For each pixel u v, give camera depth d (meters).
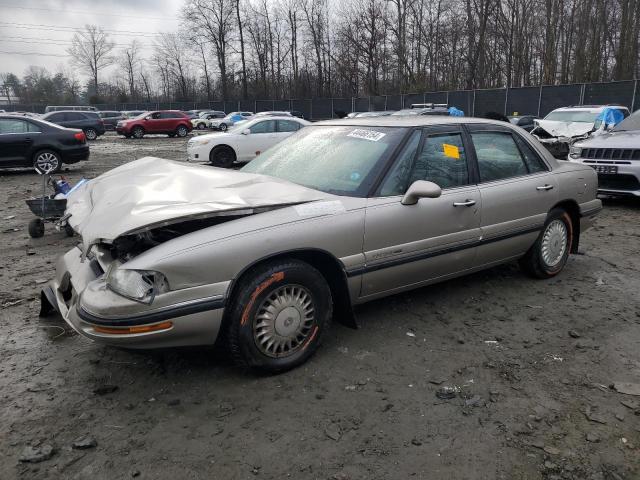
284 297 3.24
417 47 47.78
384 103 36.12
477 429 2.79
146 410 2.97
